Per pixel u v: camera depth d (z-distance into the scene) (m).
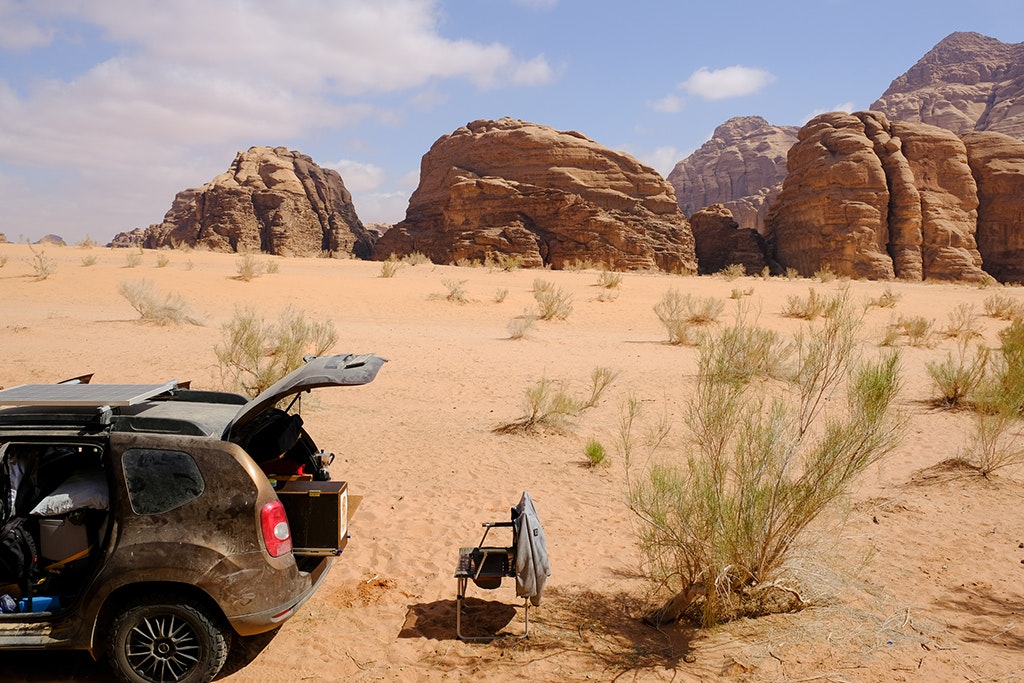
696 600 5.07
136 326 20.36
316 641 4.61
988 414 11.32
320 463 5.16
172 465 3.96
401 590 5.39
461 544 6.28
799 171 103.69
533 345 20.41
